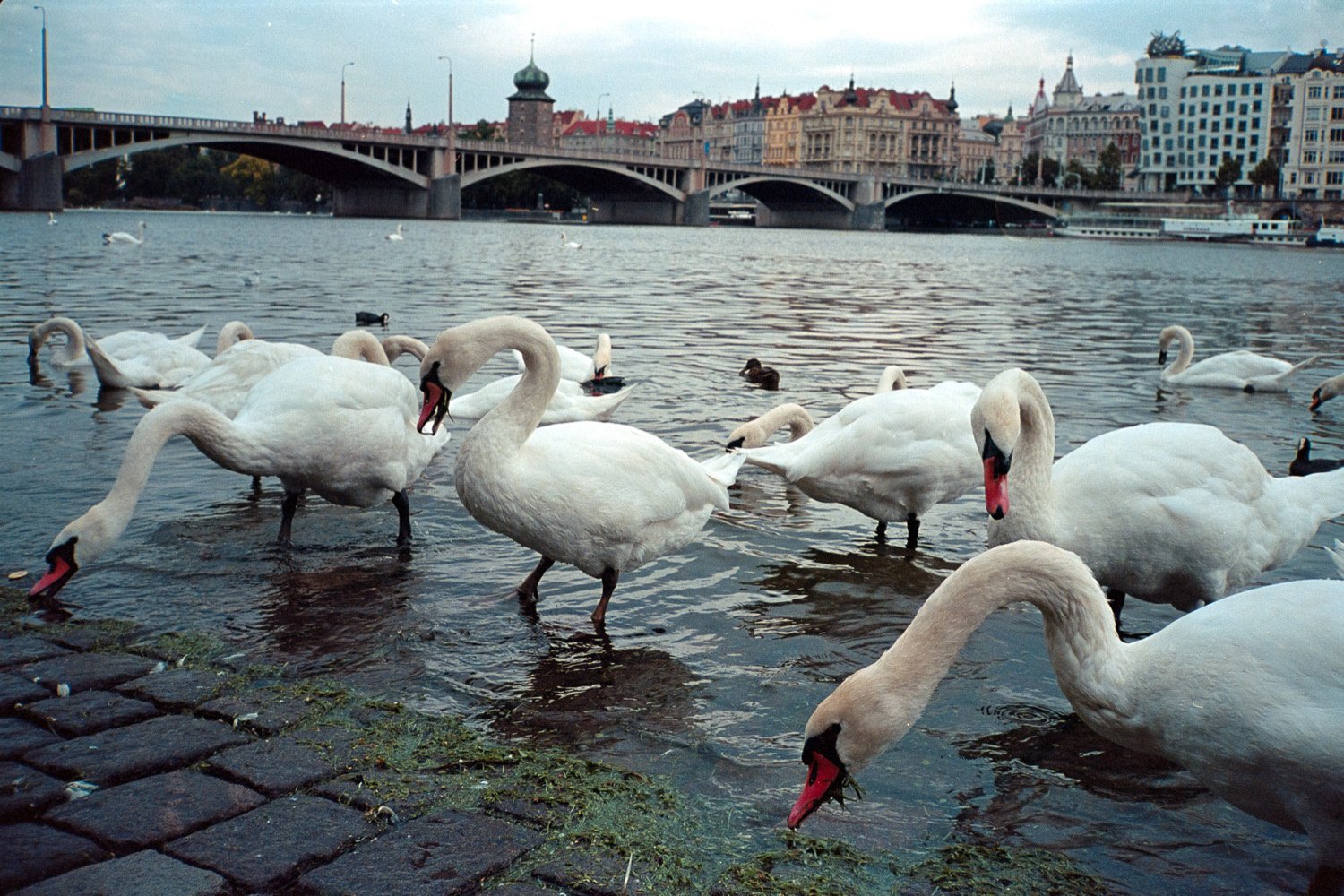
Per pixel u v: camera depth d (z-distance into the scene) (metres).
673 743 4.55
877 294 29.67
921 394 7.36
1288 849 3.95
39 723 4.45
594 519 5.66
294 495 7.07
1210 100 181.62
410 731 4.49
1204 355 17.70
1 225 62.94
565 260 44.00
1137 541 5.45
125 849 3.57
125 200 176.88
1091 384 14.20
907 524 7.97
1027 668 5.42
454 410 10.21
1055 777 4.41
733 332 19.02
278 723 4.48
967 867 3.73
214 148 107.75
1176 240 133.50
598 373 12.59
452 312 20.69
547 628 5.84
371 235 67.62
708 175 139.75
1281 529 5.70
